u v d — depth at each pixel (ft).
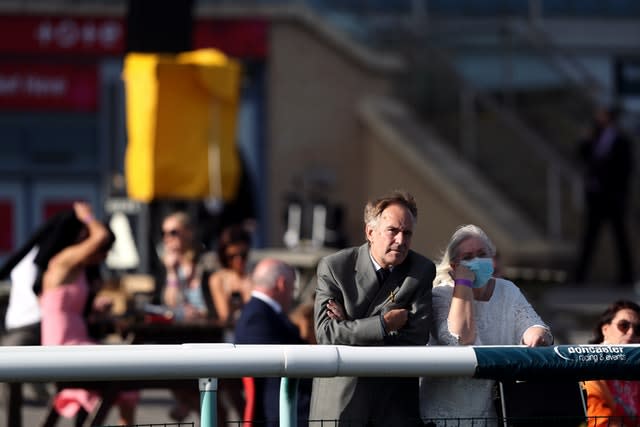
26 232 222.69
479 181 210.79
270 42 226.17
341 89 229.86
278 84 226.99
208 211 170.71
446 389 51.06
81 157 222.07
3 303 109.40
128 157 112.06
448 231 207.62
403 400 50.93
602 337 65.10
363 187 228.84
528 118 218.79
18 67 215.51
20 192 222.07
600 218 192.54
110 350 39.86
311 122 228.02
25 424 91.09
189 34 110.63
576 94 216.33
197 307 97.04
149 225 119.14
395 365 41.91
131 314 93.56
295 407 42.55
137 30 110.11
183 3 110.22
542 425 47.62
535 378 43.86
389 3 251.60
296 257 137.49
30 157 221.66
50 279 81.61
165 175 109.50
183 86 109.81
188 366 39.73
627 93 272.10
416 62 232.12
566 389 48.01
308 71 228.02
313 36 228.02
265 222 225.35
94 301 89.56
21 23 214.07
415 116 229.45
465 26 242.17
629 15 273.95
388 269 52.24
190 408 74.23
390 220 51.34
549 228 201.87
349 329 50.80
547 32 267.39
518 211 205.57
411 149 216.74
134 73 110.32
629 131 215.31
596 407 58.23
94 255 81.41
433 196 211.20
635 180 211.41
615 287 193.57
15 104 215.31
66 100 216.54
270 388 69.21
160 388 72.18
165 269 101.24
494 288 54.85
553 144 216.13
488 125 214.48
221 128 111.65
